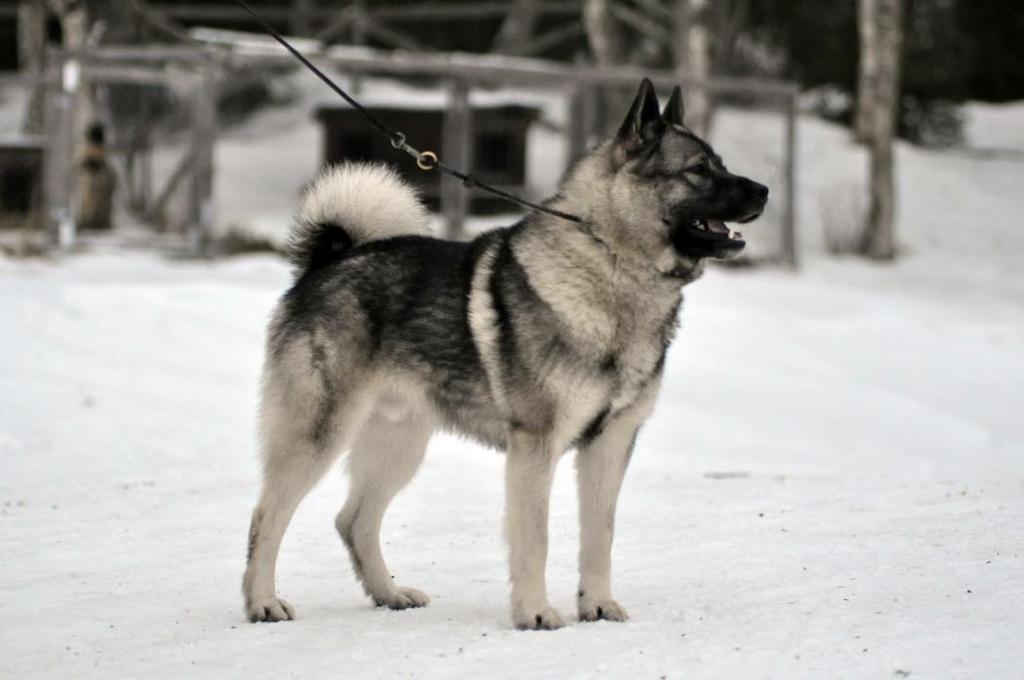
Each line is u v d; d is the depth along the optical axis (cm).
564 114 3144
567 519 856
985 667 497
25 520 862
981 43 3431
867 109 2894
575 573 716
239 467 1087
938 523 769
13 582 694
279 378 671
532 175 2698
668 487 984
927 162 2947
